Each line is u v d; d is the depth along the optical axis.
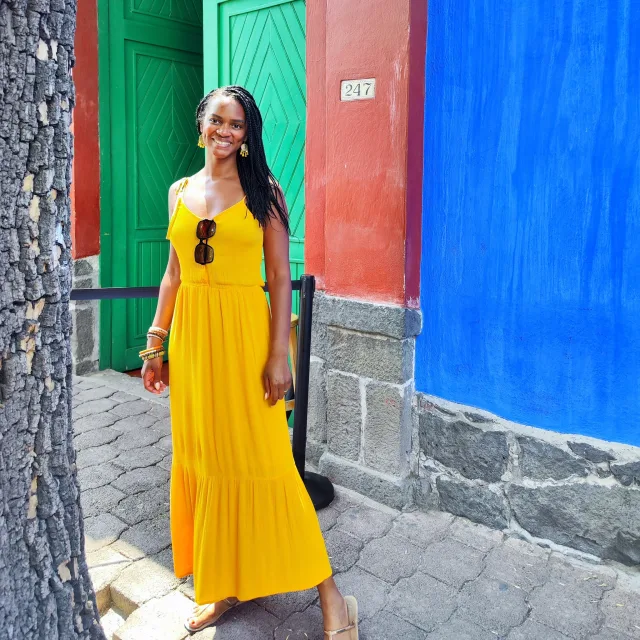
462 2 2.71
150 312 5.49
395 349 2.96
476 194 2.77
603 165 2.43
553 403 2.68
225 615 2.37
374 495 3.14
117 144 4.98
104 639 1.72
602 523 2.61
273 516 2.10
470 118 2.74
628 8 2.31
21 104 1.29
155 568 2.64
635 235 2.40
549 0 2.48
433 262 2.94
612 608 2.40
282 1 3.82
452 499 3.02
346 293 3.08
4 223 1.30
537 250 2.63
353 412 3.16
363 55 2.84
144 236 5.28
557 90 2.50
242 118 1.91
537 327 2.68
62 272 1.43
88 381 4.96
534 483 2.77
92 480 3.37
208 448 2.07
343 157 2.98
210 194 1.98
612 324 2.49
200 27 5.40
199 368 2.02
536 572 2.61
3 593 1.41
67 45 1.38
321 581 2.14
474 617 2.36
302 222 3.95
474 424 2.90
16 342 1.37
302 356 2.96
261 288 2.07
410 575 2.59
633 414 2.50
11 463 1.40
